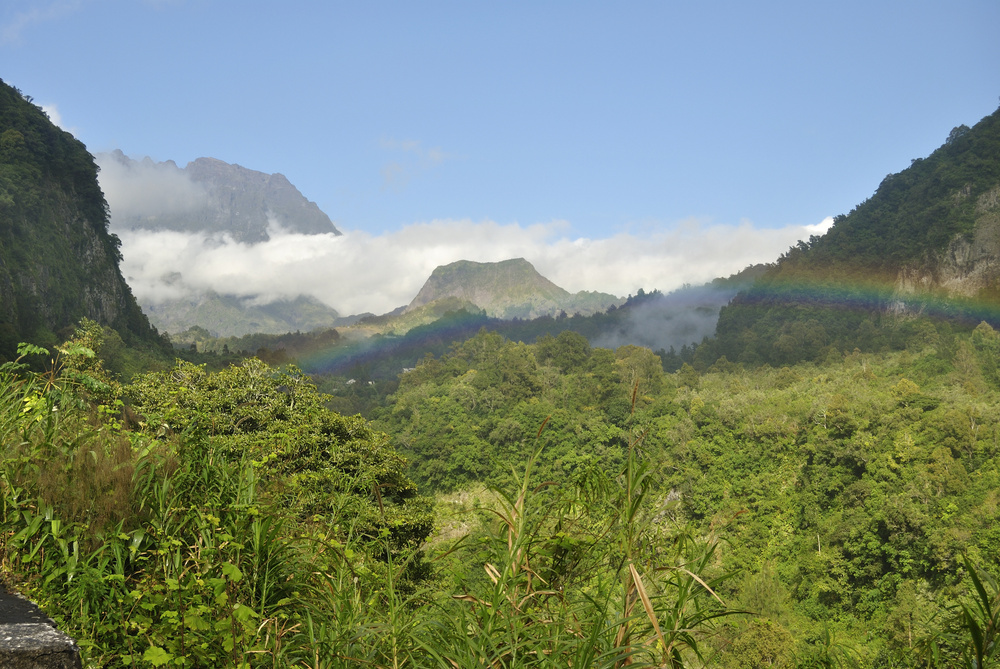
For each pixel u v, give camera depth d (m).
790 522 74.38
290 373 23.47
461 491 95.69
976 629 2.78
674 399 112.06
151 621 3.13
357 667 3.20
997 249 182.00
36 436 4.35
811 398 96.88
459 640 3.10
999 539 51.16
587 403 120.19
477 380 134.50
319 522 4.43
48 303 106.19
